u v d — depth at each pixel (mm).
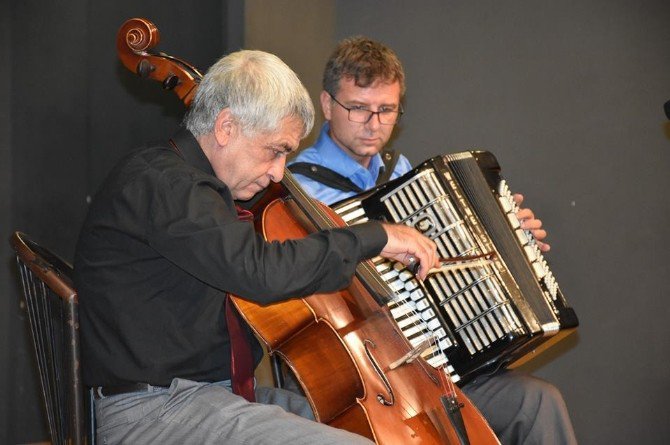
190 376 3109
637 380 6078
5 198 5547
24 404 5555
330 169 4277
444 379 3500
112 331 3070
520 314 3699
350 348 3297
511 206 3984
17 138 5566
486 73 6102
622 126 6020
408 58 6129
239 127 3094
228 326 3160
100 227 3053
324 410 3270
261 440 2893
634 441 6090
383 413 3199
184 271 3064
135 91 5734
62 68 5613
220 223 2869
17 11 5543
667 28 5965
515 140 6094
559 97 6051
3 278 5535
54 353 3320
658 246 6035
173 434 2988
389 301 3502
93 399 3232
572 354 6125
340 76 4254
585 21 6016
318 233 3025
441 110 6137
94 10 5637
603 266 6074
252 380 3234
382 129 4281
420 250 3195
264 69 3119
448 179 3848
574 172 6062
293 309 3297
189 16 5660
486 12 6078
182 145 3148
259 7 5594
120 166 3104
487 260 3762
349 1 6090
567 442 3904
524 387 3924
